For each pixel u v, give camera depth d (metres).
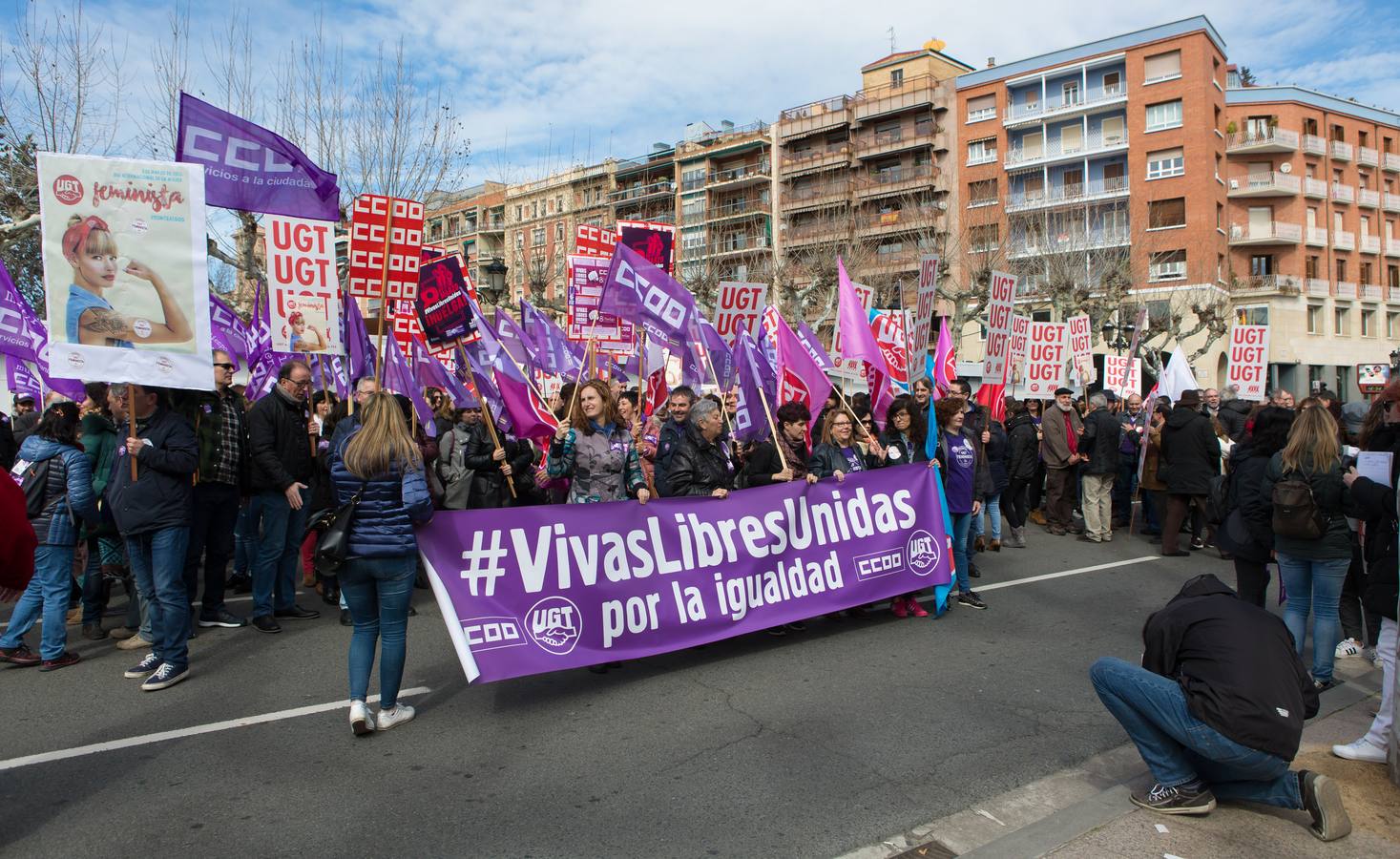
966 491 7.36
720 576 5.72
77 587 7.68
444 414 8.77
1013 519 10.37
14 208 14.74
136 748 4.33
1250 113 48.25
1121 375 18.03
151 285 5.16
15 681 5.36
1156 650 3.71
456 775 4.04
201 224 5.31
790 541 6.12
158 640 5.39
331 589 7.49
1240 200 47.88
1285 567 5.36
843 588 6.34
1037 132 50.12
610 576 5.23
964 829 3.59
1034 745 4.43
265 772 4.07
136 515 5.14
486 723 4.70
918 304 8.26
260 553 6.50
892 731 4.58
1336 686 5.24
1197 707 3.39
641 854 3.36
